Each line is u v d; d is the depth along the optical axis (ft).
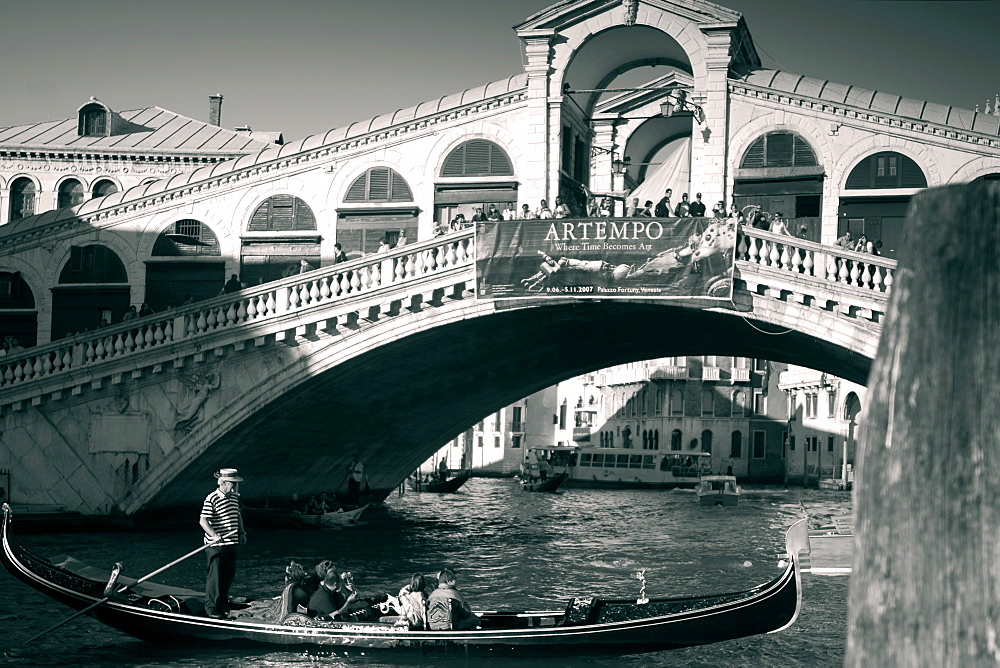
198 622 46.39
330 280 82.12
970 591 15.58
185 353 83.76
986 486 15.60
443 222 90.68
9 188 133.59
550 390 279.28
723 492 155.84
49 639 48.88
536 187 88.07
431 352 89.15
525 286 77.25
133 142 135.74
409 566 74.43
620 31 87.51
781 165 84.33
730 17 84.07
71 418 87.10
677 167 146.00
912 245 16.48
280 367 82.99
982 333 15.81
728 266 74.38
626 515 132.67
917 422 16.08
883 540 16.31
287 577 48.67
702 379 240.94
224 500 47.55
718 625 45.14
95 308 97.60
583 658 45.24
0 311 98.63
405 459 125.39
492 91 89.30
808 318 73.36
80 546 76.89
